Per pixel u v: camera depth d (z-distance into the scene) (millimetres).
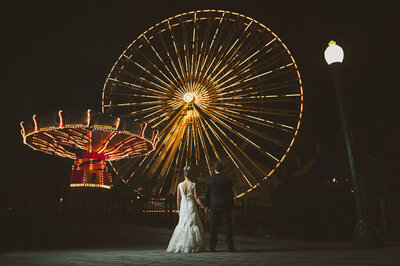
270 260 4543
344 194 13422
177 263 4254
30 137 17047
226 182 6562
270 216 12891
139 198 12367
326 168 17188
